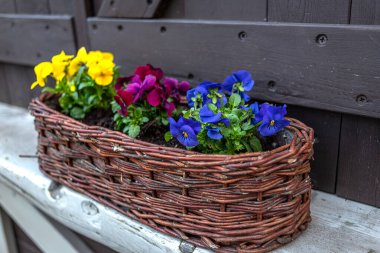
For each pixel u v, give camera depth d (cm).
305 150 76
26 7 138
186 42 105
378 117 84
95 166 89
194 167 74
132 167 82
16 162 113
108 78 96
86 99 102
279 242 79
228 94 88
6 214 145
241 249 77
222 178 73
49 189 102
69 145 92
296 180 77
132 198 85
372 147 89
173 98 94
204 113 77
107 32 118
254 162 71
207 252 79
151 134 93
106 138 82
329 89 88
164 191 81
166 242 83
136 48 114
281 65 93
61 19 127
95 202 94
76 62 101
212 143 80
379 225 86
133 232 87
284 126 80
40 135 99
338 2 85
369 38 81
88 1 121
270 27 92
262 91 97
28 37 139
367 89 84
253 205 75
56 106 106
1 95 163
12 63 151
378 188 90
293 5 90
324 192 97
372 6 82
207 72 104
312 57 88
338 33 84
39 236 127
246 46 96
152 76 89
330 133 93
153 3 107
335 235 83
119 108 93
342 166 94
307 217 84
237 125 78
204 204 77
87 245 123
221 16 100
